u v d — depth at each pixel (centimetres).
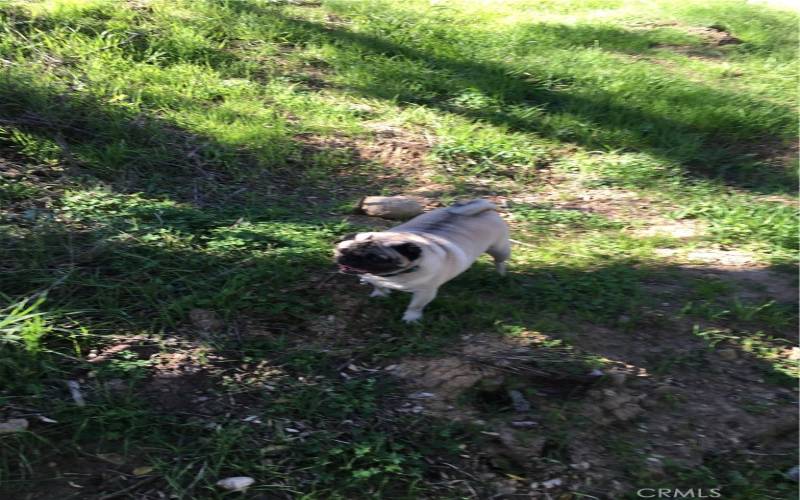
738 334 249
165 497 164
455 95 469
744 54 608
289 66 473
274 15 547
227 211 299
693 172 405
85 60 407
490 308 244
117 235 255
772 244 319
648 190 376
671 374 226
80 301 221
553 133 429
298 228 284
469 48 552
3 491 160
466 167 382
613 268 284
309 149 375
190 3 524
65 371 194
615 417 205
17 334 198
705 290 271
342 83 463
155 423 181
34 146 312
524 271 277
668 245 314
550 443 193
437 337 227
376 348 220
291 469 175
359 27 563
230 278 241
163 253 250
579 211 345
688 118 461
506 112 452
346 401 197
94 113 347
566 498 179
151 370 199
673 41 626
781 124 463
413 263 212
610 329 245
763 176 403
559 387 212
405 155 385
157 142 342
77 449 172
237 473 172
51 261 236
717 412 212
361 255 210
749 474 192
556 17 675
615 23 663
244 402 193
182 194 310
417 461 182
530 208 340
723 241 320
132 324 216
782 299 273
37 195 280
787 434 207
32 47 401
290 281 248
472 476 181
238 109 397
